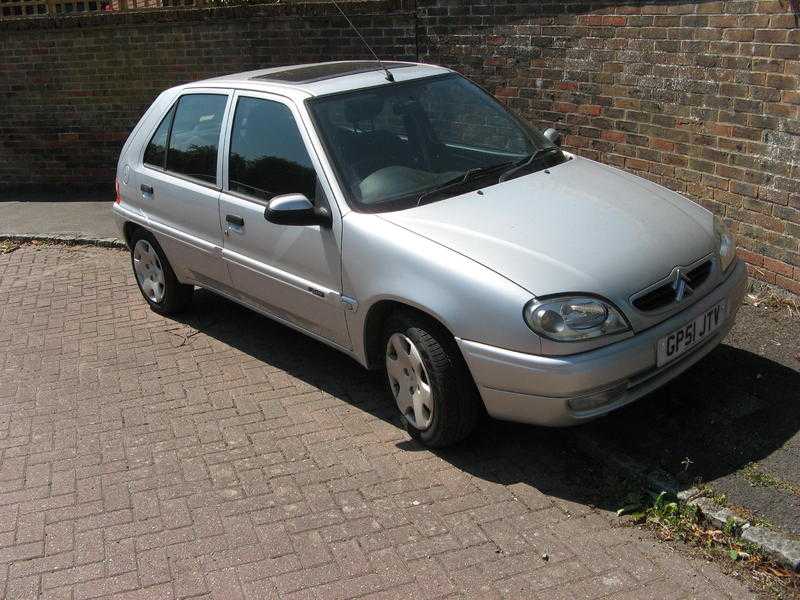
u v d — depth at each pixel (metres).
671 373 3.89
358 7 8.46
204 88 5.65
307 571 3.45
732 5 5.41
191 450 4.49
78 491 4.18
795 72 5.09
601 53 6.57
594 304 3.60
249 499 3.99
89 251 8.51
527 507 3.75
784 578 3.17
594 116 6.80
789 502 3.51
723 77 5.59
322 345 5.73
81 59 10.12
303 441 4.48
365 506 3.86
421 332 3.99
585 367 3.55
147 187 6.07
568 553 3.42
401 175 4.52
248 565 3.52
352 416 4.72
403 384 4.27
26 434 4.82
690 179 6.05
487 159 4.82
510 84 7.54
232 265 5.29
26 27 10.13
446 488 3.94
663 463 3.87
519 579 3.29
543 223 4.04
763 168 5.44
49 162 10.74
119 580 3.49
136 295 7.10
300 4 8.86
